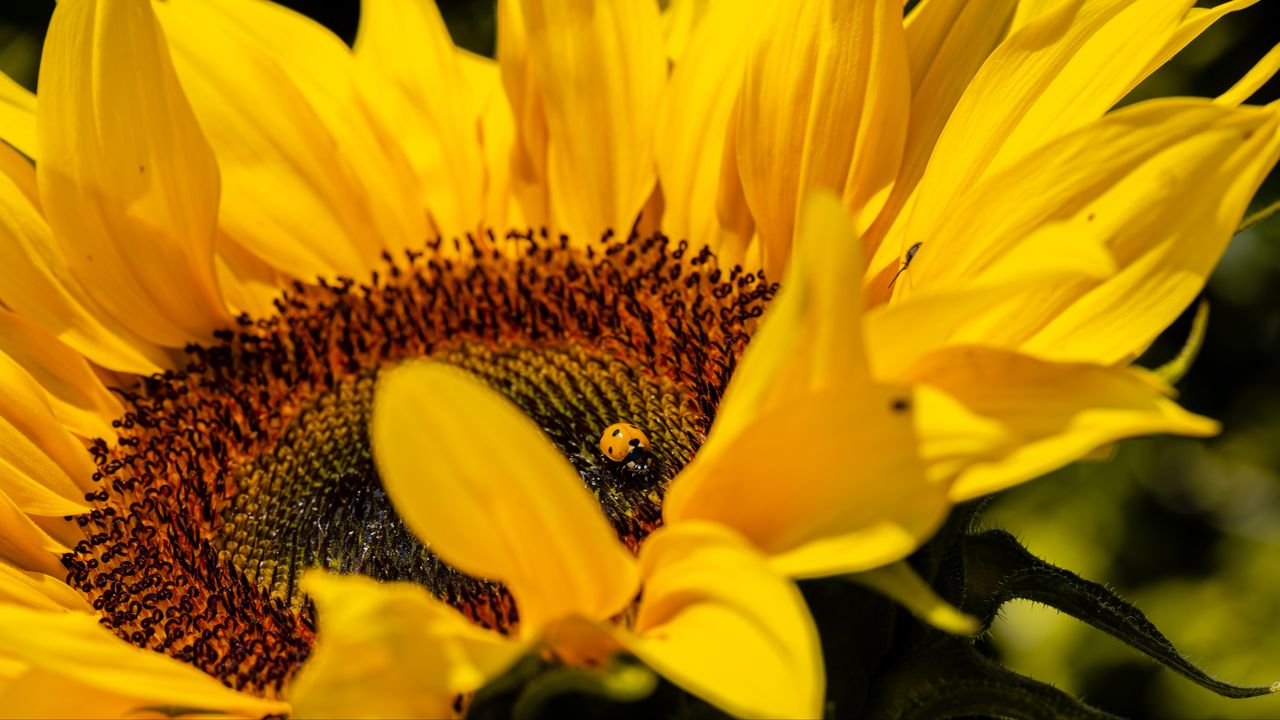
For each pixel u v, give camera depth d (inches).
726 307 15.6
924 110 15.2
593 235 16.4
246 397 16.0
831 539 12.6
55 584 14.7
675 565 12.8
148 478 15.5
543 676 12.7
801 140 15.2
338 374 16.2
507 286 16.4
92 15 15.3
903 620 13.6
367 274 16.6
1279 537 25.0
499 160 16.8
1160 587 24.5
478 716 12.9
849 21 15.0
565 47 16.2
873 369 12.9
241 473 15.6
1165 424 12.5
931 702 13.5
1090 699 22.8
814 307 12.6
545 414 15.5
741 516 12.9
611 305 16.0
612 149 16.3
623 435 14.7
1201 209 13.3
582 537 12.6
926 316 12.6
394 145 16.7
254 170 16.5
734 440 12.6
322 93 16.8
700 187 16.0
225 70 16.5
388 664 12.6
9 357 15.4
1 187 15.7
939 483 12.5
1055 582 14.2
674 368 15.6
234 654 14.6
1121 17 14.3
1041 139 14.3
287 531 15.2
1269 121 13.2
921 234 14.6
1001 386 12.8
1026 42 14.4
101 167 15.6
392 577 14.7
